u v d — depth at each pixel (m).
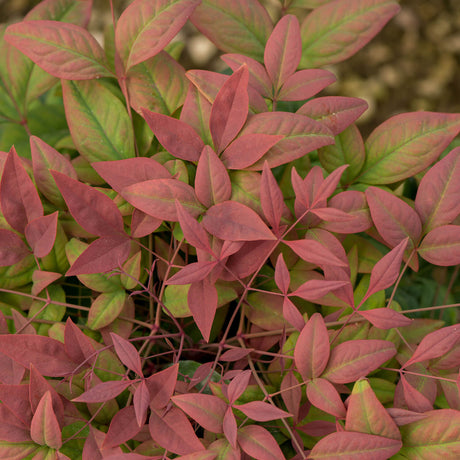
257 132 0.72
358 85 2.33
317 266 0.75
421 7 2.46
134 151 0.75
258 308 0.75
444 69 2.36
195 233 0.70
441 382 0.71
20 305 0.75
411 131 0.74
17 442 0.69
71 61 0.74
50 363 0.70
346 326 0.73
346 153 0.76
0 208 0.74
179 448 0.69
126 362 0.69
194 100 0.74
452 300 0.84
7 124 0.81
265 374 0.74
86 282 0.73
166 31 0.73
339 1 0.77
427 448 0.69
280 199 0.71
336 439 0.69
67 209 0.75
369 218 0.73
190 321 0.77
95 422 0.71
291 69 0.74
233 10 0.76
